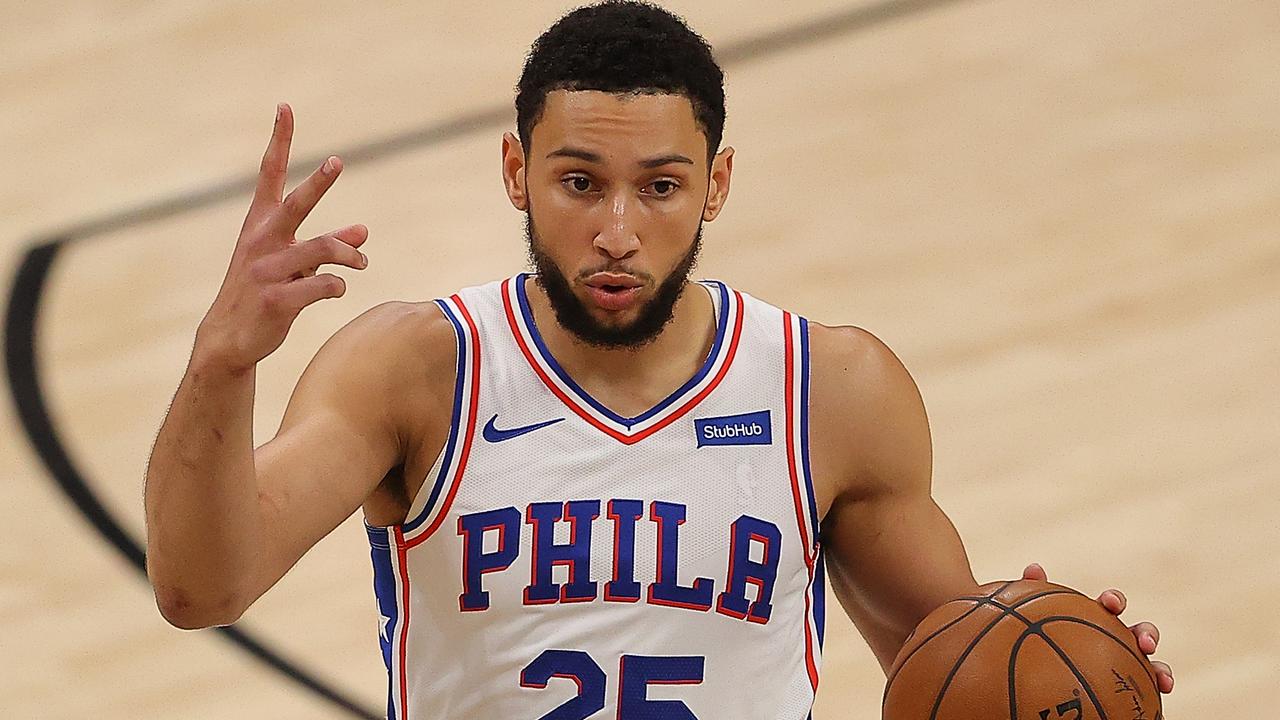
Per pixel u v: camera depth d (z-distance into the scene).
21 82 31.66
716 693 8.68
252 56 32.25
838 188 27.14
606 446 8.68
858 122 29.12
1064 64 30.86
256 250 7.21
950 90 30.03
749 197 26.95
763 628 8.80
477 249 25.16
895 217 26.25
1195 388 22.14
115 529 20.11
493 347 8.80
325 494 8.18
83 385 22.75
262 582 7.75
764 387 8.93
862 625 9.85
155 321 24.16
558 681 8.56
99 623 18.61
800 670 9.05
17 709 17.23
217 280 25.09
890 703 8.87
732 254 25.31
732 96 30.08
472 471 8.64
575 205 8.12
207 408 7.20
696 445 8.76
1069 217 26.12
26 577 19.30
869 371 9.12
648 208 8.12
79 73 31.89
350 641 18.16
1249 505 20.00
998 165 27.67
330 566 19.48
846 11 32.94
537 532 8.58
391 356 8.65
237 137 29.20
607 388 8.79
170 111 30.27
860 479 9.15
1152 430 21.34
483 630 8.62
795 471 8.88
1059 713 8.36
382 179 27.38
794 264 25.00
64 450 21.41
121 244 26.12
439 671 8.77
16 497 20.55
